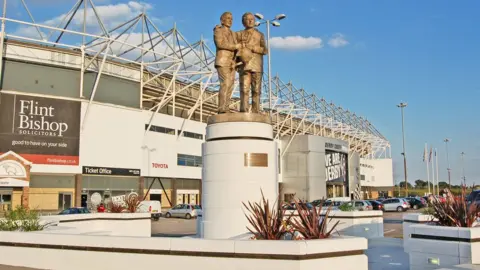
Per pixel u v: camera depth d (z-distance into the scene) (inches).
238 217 462.3
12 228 452.1
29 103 1690.5
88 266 347.6
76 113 1784.0
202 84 2276.1
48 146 1715.1
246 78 514.6
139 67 2033.7
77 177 1779.0
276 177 489.4
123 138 1929.1
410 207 2202.3
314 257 290.5
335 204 1667.1
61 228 486.3
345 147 3159.5
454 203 414.0
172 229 1127.0
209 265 306.0
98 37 1712.6
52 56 1760.6
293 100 3095.5
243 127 475.2
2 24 1598.2
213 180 477.7
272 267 290.8
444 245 378.9
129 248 332.8
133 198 876.6
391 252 516.1
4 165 1587.1
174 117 2201.0
